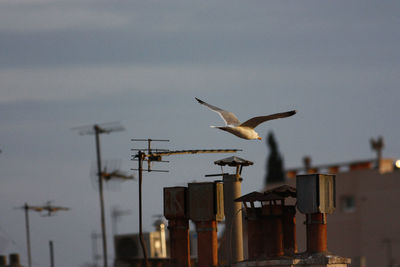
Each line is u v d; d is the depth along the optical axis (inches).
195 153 2169.0
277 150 3762.3
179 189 2165.4
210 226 2133.4
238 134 1154.7
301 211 2028.8
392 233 3403.1
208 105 1183.6
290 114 1139.9
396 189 3412.9
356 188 3513.8
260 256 2018.9
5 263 3376.0
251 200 2041.1
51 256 3528.5
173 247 2161.7
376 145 3545.8
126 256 3235.7
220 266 2123.5
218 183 2162.9
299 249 3511.3
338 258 1983.3
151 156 2171.5
